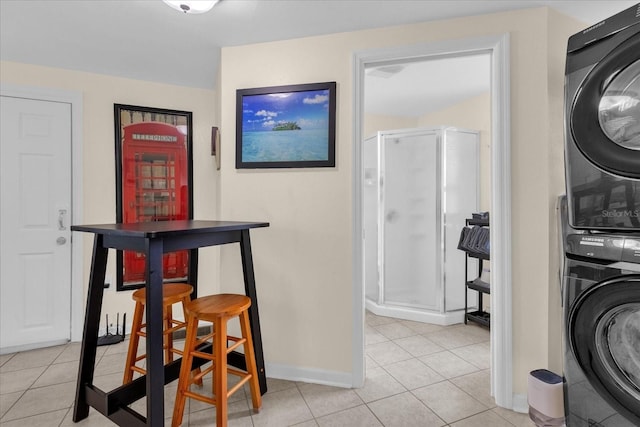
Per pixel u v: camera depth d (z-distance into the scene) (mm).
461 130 3453
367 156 3814
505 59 1831
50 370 2287
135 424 1451
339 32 2064
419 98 3812
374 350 2635
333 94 2061
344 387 2074
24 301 2633
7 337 2576
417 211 3449
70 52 2406
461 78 3209
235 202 2240
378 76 3160
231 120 2248
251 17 1910
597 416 1318
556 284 1797
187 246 1574
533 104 1803
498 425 1714
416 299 3430
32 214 2654
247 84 2219
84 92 2789
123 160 2914
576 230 1377
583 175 1337
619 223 1231
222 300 1754
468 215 3480
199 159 3180
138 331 1876
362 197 2066
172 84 3076
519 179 1831
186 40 2186
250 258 1926
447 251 3332
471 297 3439
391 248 3553
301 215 2141
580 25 1935
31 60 2555
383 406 1874
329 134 2068
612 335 1290
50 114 2693
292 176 2152
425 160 3426
